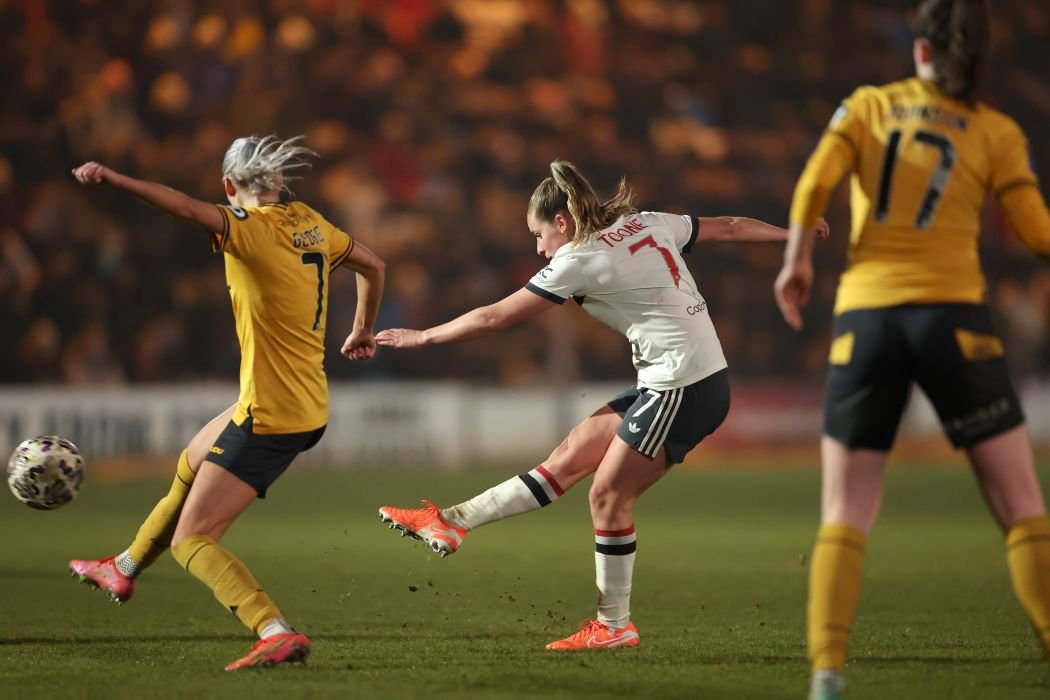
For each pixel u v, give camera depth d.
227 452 17.41
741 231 20.78
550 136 92.88
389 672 16.78
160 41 88.56
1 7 88.06
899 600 25.09
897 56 102.88
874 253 14.45
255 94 87.12
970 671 16.98
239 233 17.03
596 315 19.78
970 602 24.81
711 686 15.80
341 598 25.67
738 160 94.81
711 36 101.25
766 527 41.44
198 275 79.00
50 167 81.69
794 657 18.19
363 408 70.81
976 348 14.08
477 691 15.43
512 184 89.50
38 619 22.31
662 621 22.62
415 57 94.50
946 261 14.23
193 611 23.30
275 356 17.50
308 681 16.08
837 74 101.31
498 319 19.33
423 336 19.62
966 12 14.33
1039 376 82.56
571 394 75.62
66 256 76.81
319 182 85.81
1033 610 14.23
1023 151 14.62
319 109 89.00
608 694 15.30
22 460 20.02
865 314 14.32
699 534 39.22
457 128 91.56
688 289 19.53
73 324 75.06
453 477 63.59
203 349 76.44
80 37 88.38
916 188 14.31
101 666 17.33
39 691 15.48
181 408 68.31
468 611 23.94
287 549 35.12
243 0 91.12
